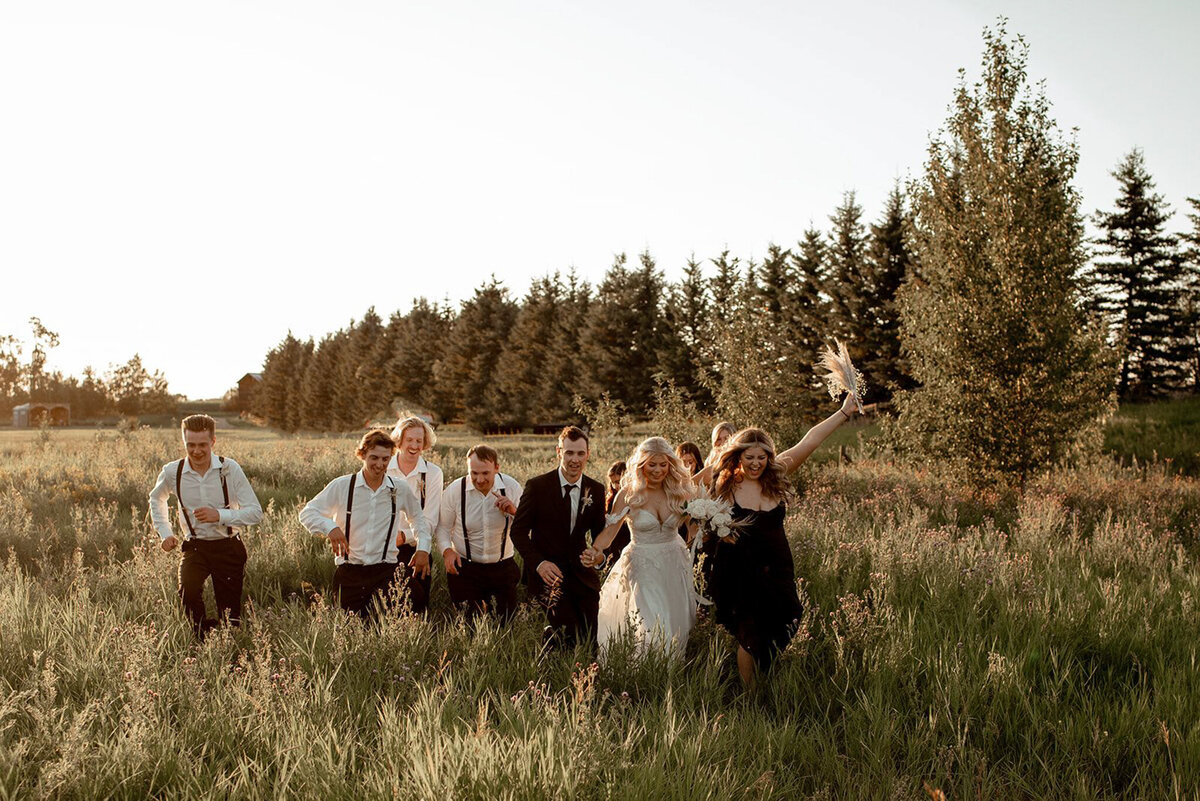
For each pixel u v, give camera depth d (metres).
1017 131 15.34
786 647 5.26
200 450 6.00
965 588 6.80
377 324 98.06
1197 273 43.16
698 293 51.75
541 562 5.98
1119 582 7.20
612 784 3.31
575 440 6.31
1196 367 43.25
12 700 3.93
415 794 3.19
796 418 17.27
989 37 15.37
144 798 3.38
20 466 15.46
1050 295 14.86
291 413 104.56
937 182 15.88
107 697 4.09
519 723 3.89
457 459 18.20
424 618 5.82
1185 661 5.23
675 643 5.39
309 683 4.46
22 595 6.08
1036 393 14.75
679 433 18.53
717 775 3.52
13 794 3.23
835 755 3.95
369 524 6.15
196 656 4.95
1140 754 3.95
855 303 42.38
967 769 3.81
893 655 5.05
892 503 13.34
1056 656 5.29
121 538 9.04
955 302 15.31
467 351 71.88
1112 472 19.98
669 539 5.96
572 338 59.84
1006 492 14.76
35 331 125.88
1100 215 45.00
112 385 131.88
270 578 7.71
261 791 3.30
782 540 5.47
